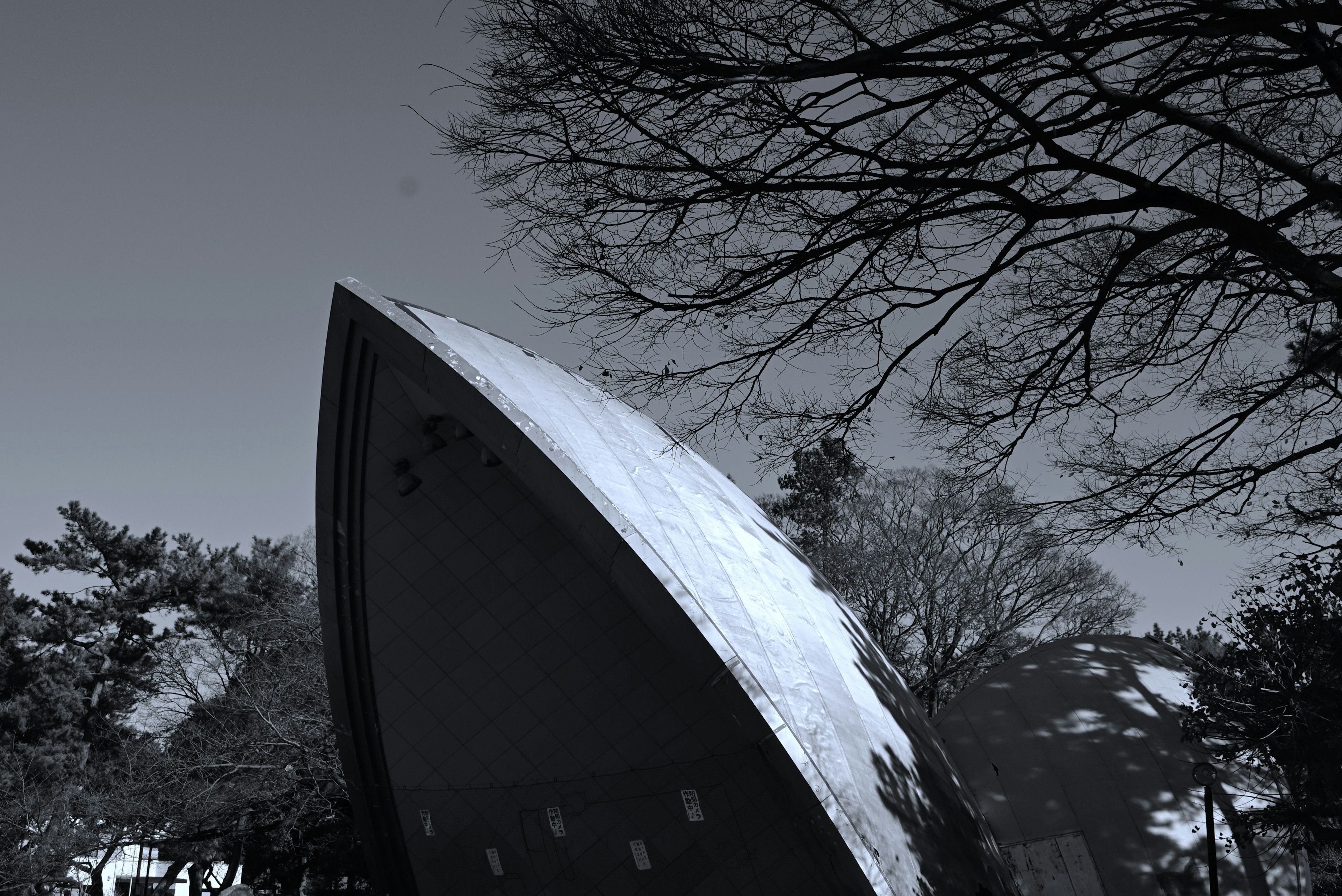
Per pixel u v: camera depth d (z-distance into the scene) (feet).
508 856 62.08
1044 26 30.91
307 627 119.34
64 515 190.29
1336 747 50.03
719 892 57.57
